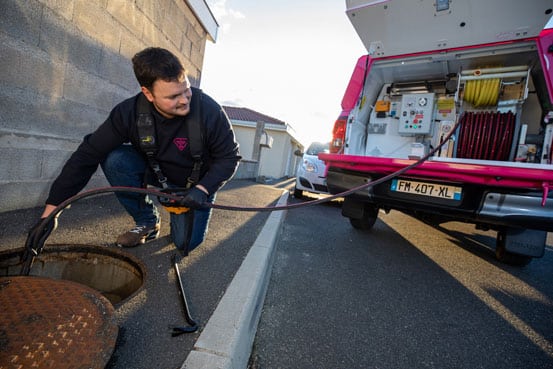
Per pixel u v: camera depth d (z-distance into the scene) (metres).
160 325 1.12
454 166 2.07
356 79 3.58
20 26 1.87
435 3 2.63
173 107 1.27
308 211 4.94
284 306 1.73
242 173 9.03
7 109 1.89
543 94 3.18
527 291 2.30
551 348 1.54
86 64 2.46
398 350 1.42
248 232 2.57
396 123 4.11
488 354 1.45
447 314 1.82
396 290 2.12
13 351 0.81
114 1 2.66
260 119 18.22
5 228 1.69
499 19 2.62
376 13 2.92
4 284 1.08
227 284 1.51
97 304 1.06
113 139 1.43
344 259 2.69
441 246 3.51
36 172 2.16
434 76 3.79
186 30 4.05
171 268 1.60
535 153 3.04
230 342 1.06
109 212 2.41
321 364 1.27
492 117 3.32
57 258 1.53
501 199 2.03
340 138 3.54
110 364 0.91
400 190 2.49
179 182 1.73
